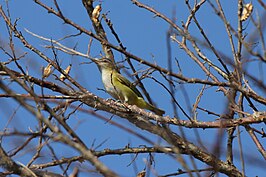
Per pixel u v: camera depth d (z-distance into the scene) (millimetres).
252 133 12297
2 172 10430
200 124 12008
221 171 12438
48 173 10812
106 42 11312
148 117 12555
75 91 12438
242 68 9109
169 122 12297
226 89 12570
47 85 12250
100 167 7453
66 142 7645
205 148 8555
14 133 8086
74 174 8797
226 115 9469
